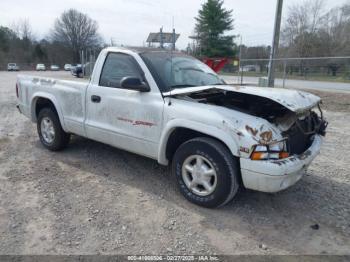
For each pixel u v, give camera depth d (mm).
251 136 2908
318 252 2723
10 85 19234
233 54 49375
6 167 4391
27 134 6273
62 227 2961
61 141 4965
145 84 3711
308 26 44188
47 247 2668
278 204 3539
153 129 3621
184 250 2693
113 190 3756
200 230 2988
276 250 2732
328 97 12977
